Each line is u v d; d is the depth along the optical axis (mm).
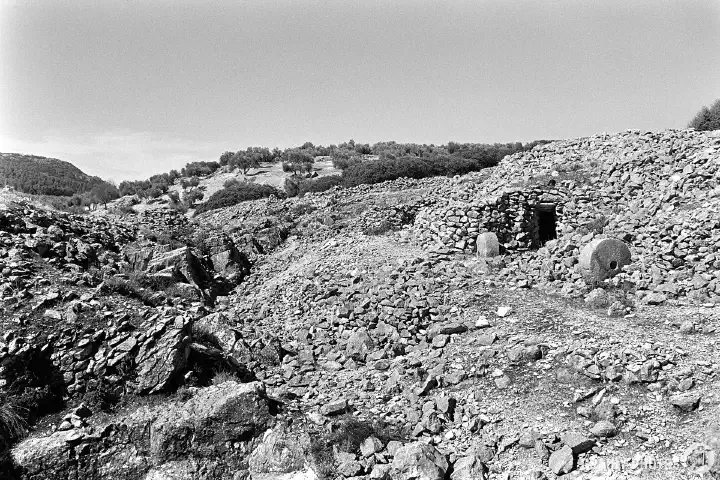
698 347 11305
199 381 11133
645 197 19312
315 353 13867
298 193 40500
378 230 23547
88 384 10352
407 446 9477
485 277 16203
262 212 30375
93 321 11281
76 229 17422
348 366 13023
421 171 40625
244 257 23062
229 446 9797
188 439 9695
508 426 10164
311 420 10414
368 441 9805
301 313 16250
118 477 9250
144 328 11359
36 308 11219
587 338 12078
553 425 9984
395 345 13273
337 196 31781
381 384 11938
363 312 14859
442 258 17984
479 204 19672
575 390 10617
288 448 9594
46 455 9023
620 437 9484
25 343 10367
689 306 13500
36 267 13070
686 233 16016
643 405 10016
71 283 12609
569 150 25453
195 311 13898
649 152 21359
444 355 12500
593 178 21250
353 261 18781
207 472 9500
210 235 23000
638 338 11875
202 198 46750
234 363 12312
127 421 9805
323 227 25828
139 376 10594
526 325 13117
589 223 19047
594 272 15469
